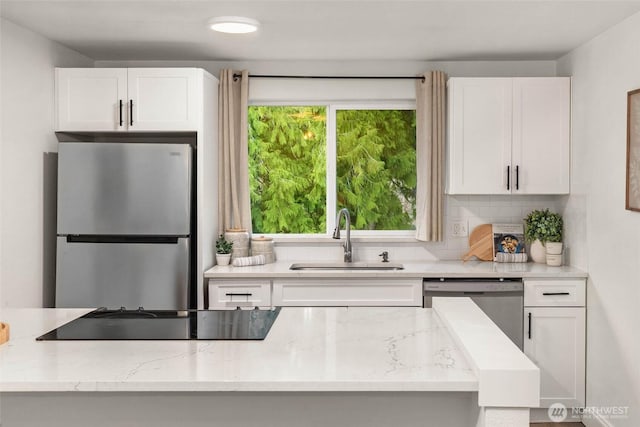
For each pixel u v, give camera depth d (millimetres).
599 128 3668
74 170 3756
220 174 4371
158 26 3549
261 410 1781
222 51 4180
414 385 1625
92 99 3936
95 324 2289
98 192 3764
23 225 3596
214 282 3922
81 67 4297
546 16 3316
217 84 4371
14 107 3473
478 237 4477
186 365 1762
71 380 1626
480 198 4504
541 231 4223
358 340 2061
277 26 3539
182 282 3787
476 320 2215
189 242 3832
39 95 3752
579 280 3875
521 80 4129
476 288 3857
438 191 4367
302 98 4492
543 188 4141
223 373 1688
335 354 1886
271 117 4609
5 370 1711
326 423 1788
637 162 3145
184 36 3783
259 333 2137
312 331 2193
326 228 4625
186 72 3916
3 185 3377
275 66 4492
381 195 4605
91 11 3246
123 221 3771
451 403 1788
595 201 3725
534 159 4137
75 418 1768
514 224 4469
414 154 4594
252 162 4617
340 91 4488
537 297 3879
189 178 3799
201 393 1772
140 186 3773
